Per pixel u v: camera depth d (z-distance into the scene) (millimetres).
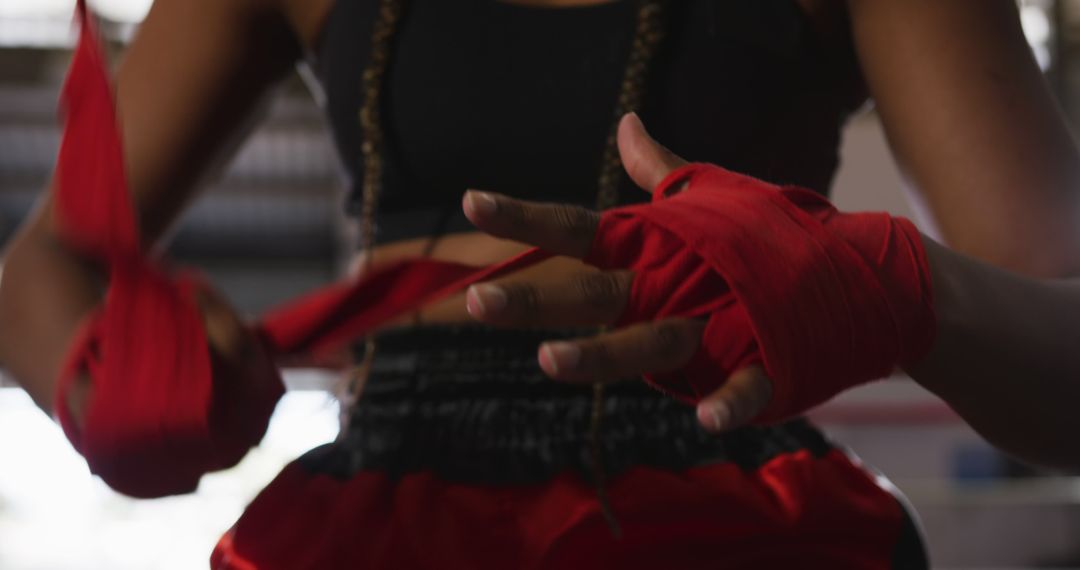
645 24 619
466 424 582
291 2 729
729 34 625
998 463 5695
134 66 724
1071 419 517
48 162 7168
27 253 604
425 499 550
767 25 630
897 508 581
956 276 480
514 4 649
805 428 621
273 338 456
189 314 457
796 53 635
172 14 729
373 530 549
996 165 588
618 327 414
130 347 457
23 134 6945
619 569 528
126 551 7199
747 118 630
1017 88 610
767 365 397
